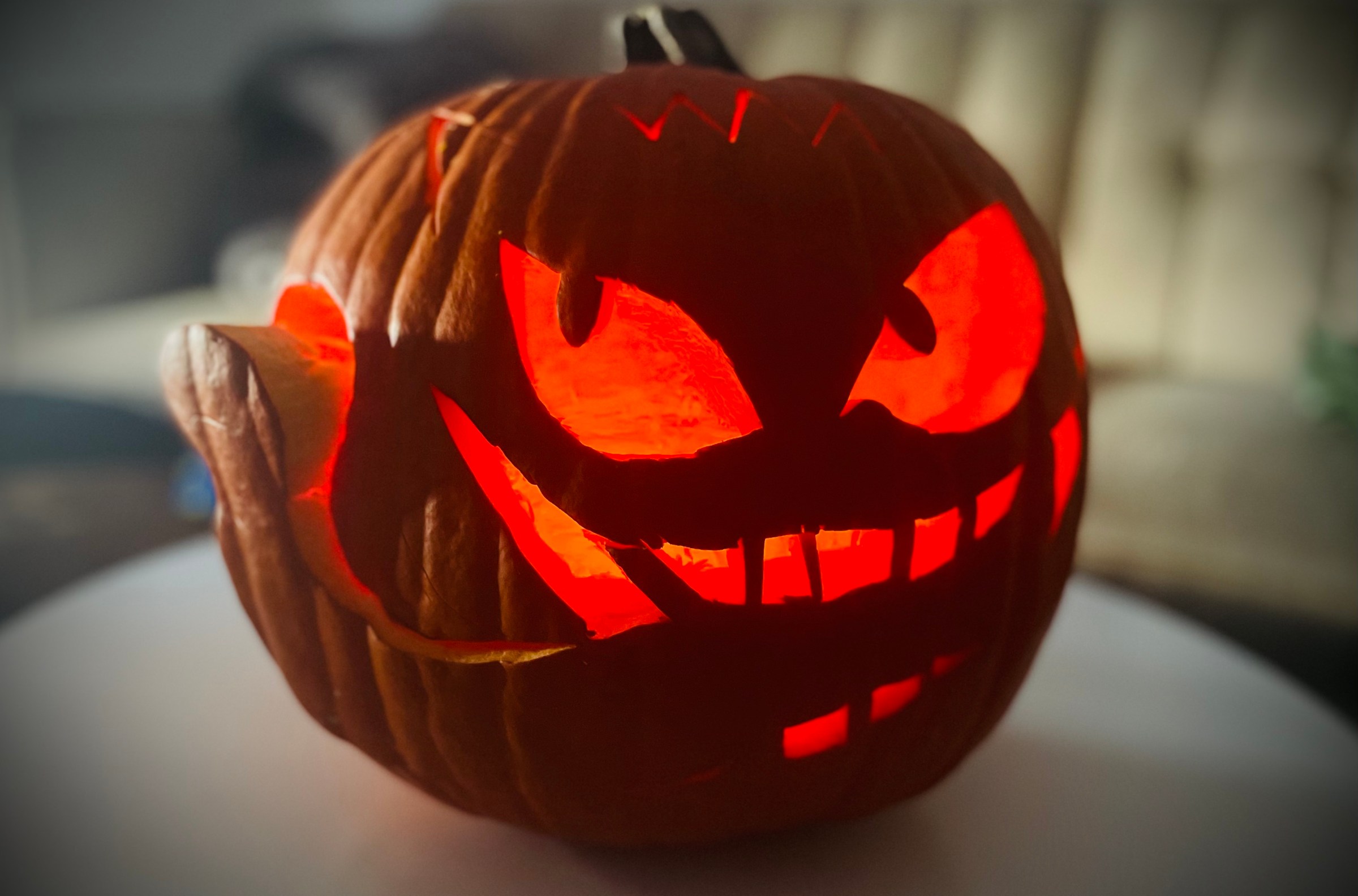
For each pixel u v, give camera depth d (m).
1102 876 0.36
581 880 0.36
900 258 0.33
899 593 0.33
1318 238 1.07
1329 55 1.10
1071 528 0.38
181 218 1.61
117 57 2.02
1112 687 0.50
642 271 0.31
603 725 0.33
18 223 1.61
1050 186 1.23
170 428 1.09
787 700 0.33
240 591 0.38
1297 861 0.36
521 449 0.31
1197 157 1.16
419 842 0.38
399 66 1.47
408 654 0.33
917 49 1.32
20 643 0.54
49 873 0.34
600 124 0.34
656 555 0.31
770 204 0.33
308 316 0.37
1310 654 0.77
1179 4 1.22
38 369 1.40
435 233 0.33
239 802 0.40
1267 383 1.07
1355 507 0.75
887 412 0.32
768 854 0.38
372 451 0.32
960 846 0.38
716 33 0.46
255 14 2.01
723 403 0.32
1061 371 0.37
